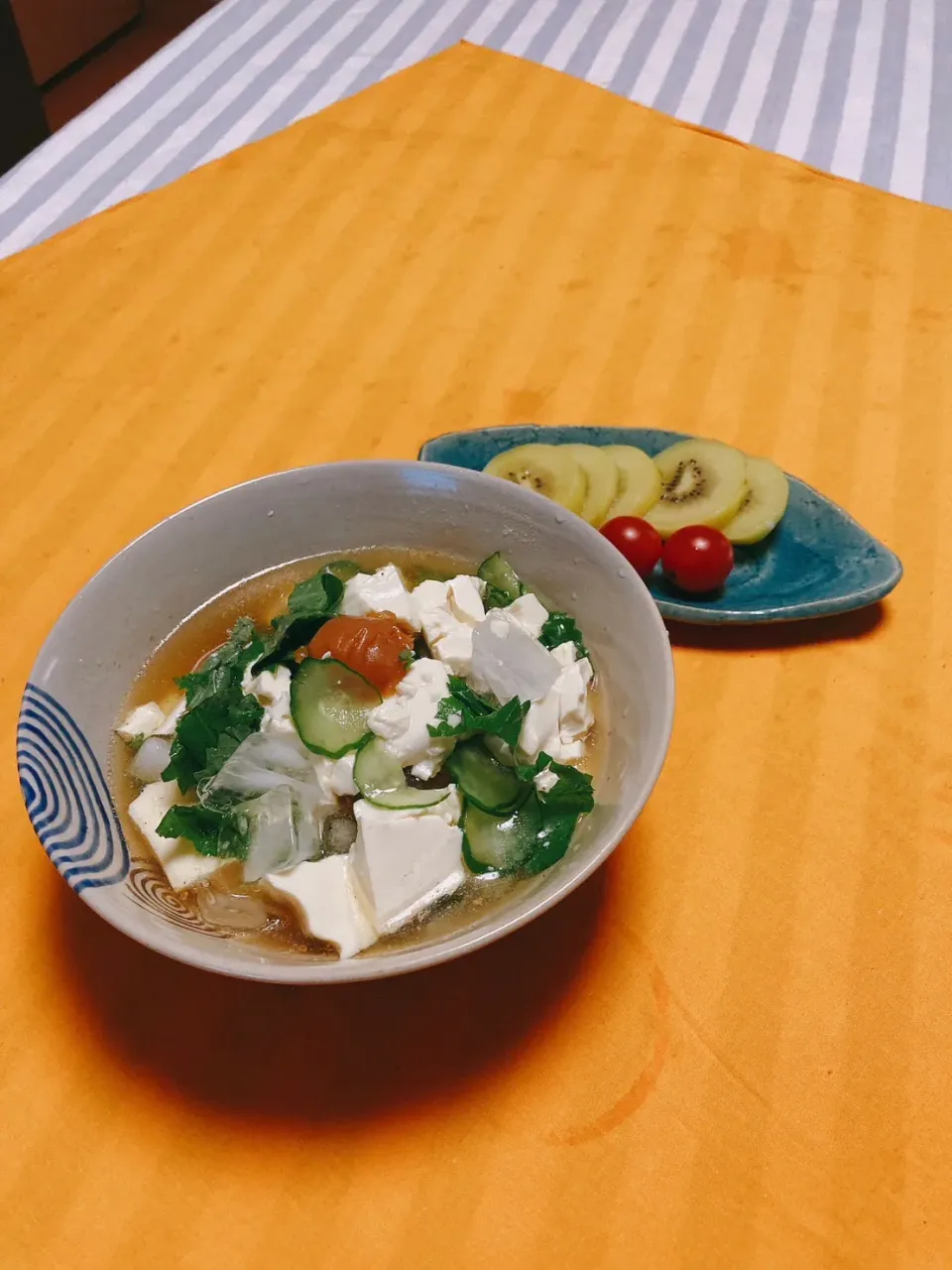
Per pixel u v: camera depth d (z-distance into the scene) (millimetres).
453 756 282
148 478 427
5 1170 256
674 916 300
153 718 302
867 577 369
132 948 292
